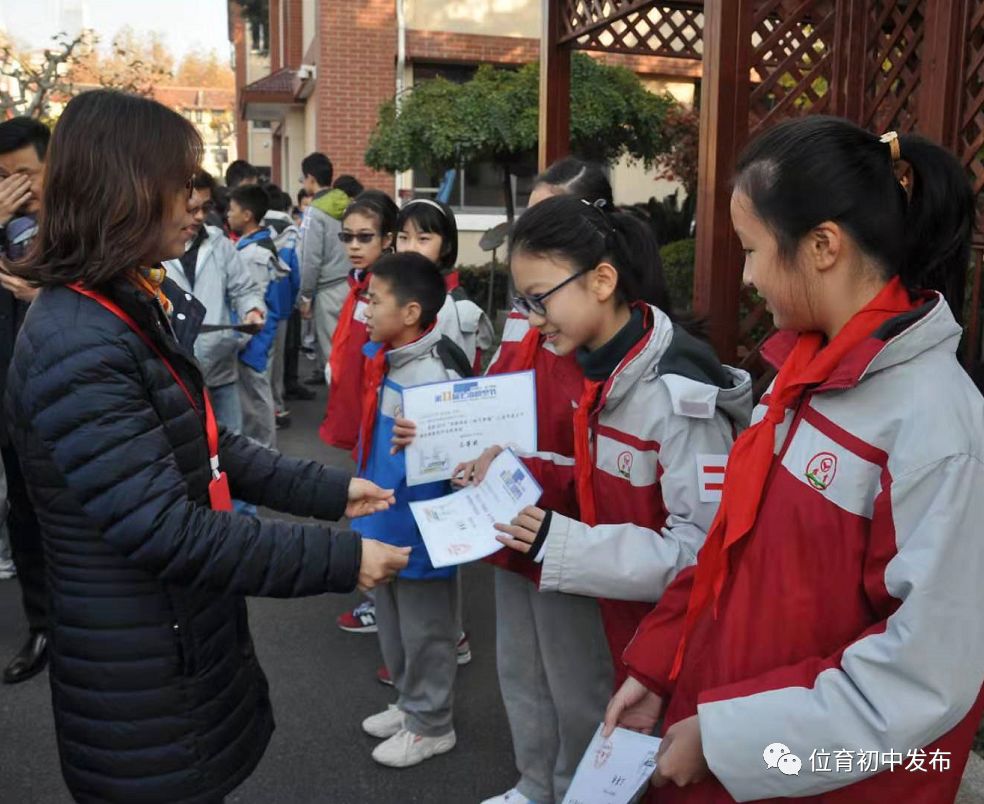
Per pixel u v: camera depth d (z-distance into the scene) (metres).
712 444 1.84
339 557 1.61
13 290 2.99
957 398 1.17
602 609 2.01
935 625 1.11
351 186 8.21
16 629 3.83
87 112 1.50
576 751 2.31
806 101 4.05
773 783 1.21
